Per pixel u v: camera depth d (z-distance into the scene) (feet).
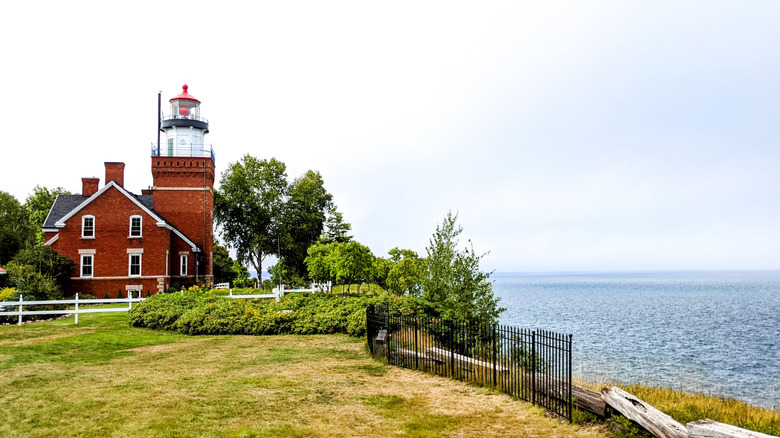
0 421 32.19
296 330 71.51
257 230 217.97
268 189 219.61
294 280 212.84
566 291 512.63
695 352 118.52
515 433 30.71
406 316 56.70
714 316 220.23
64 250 138.72
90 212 140.77
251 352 57.57
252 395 38.73
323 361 52.39
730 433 23.70
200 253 162.09
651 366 95.76
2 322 84.99
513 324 172.24
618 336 145.59
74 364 50.14
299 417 33.53
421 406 36.19
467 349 55.42
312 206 221.66
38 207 226.58
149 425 31.65
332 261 131.75
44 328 76.64
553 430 31.19
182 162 161.89
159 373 46.32
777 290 524.93
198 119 177.27
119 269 140.77
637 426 30.32
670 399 49.01
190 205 162.40
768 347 129.49
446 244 70.18
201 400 37.24
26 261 123.24
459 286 67.92
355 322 69.26
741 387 80.64
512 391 39.22
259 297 107.24
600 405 32.73
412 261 128.06
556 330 156.25
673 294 440.86
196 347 61.05
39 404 35.88
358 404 36.60
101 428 31.07
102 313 96.63
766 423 36.35
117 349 59.36
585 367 90.89
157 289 141.69
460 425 32.17
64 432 30.32
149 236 142.51
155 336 69.87
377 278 144.36
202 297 96.68
